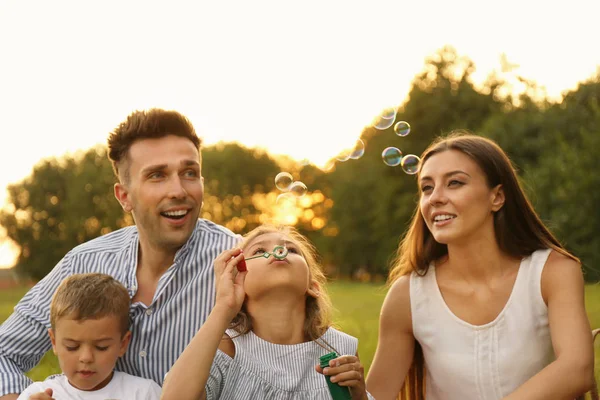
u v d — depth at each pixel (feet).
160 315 9.23
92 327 8.38
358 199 119.65
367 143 119.75
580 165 78.23
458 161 8.82
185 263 9.37
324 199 146.72
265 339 8.16
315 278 9.29
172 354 9.23
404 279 9.59
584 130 82.07
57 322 8.46
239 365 7.89
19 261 159.63
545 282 8.69
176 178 9.29
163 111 9.56
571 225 75.61
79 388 8.57
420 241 9.53
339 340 8.55
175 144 9.41
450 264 9.30
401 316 9.49
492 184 8.85
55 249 155.84
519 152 93.15
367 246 120.47
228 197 160.25
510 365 8.69
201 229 9.84
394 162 13.65
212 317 7.57
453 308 9.11
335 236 123.65
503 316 8.77
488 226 8.99
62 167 163.43
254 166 162.50
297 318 8.30
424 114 110.93
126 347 8.96
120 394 8.58
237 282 7.82
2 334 9.63
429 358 9.25
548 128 93.76
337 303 49.67
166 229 9.25
